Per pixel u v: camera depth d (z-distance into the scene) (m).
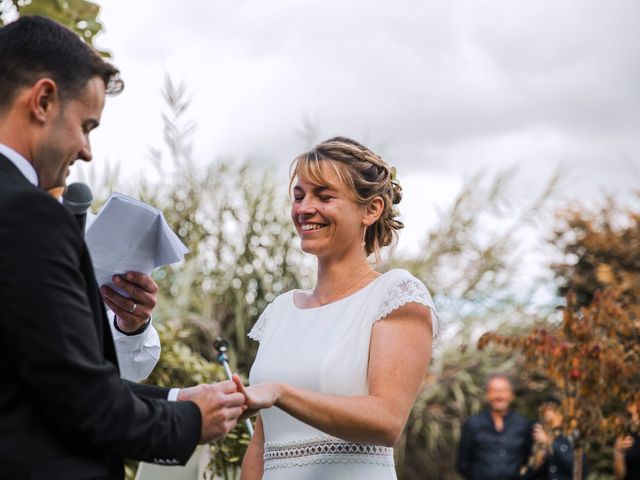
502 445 7.41
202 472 3.72
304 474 2.74
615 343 5.02
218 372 4.73
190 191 7.98
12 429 1.77
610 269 9.27
